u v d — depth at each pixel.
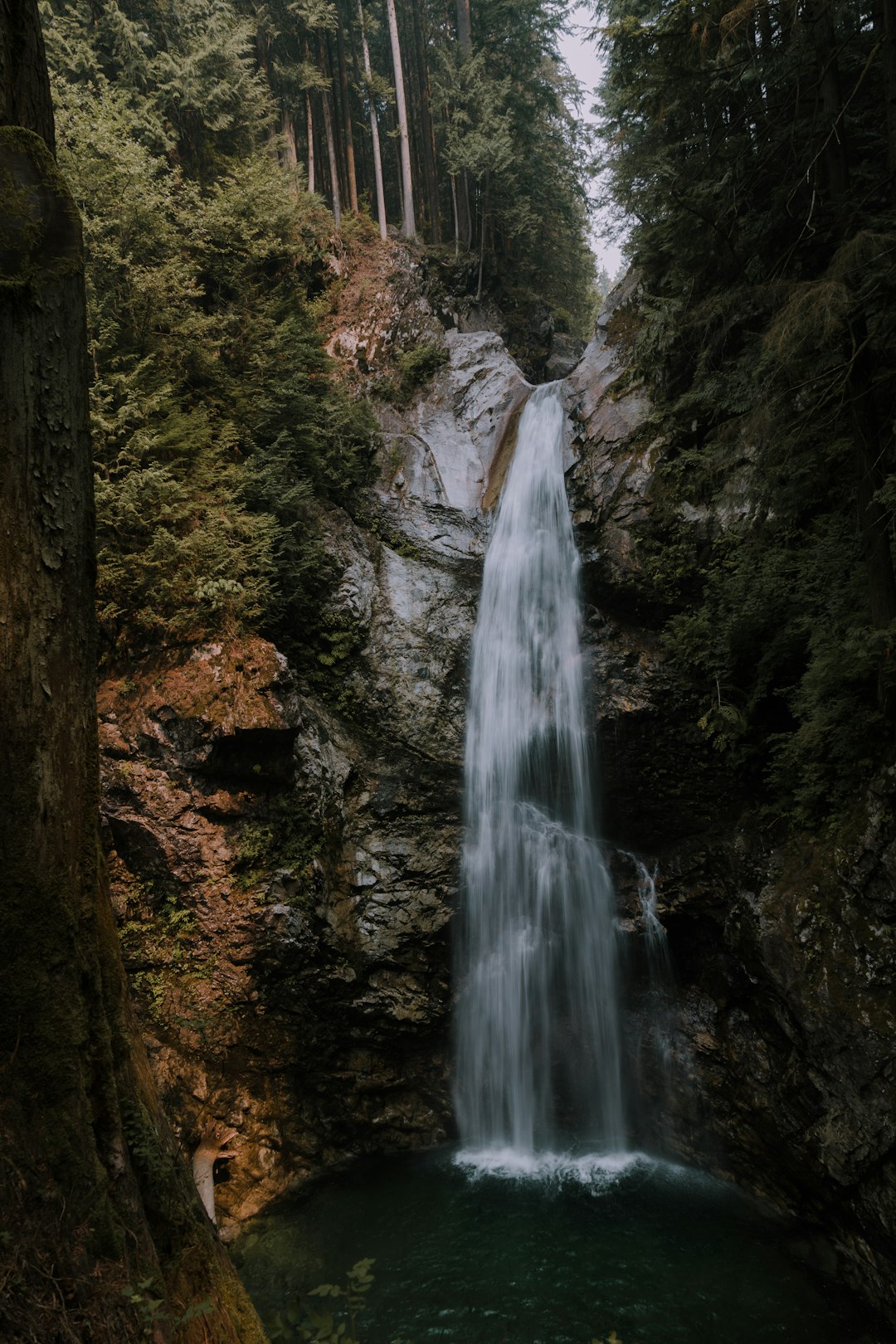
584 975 13.01
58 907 3.03
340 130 25.36
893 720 9.36
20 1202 2.70
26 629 2.99
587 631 14.22
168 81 17.03
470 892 13.01
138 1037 4.06
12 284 2.93
